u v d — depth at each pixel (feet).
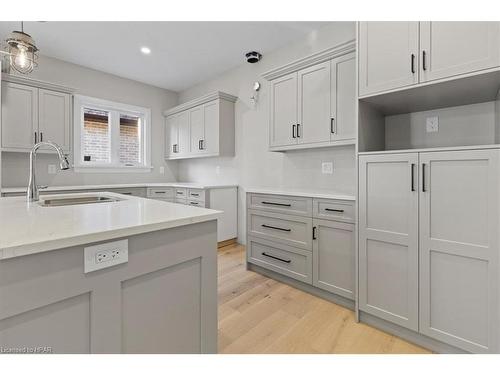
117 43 10.25
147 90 14.69
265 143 11.23
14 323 2.40
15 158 10.74
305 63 8.26
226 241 12.24
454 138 6.32
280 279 8.43
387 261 5.54
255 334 5.64
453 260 4.70
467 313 4.58
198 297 3.86
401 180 5.28
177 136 14.46
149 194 13.14
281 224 8.21
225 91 13.03
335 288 6.85
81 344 2.78
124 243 3.06
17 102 9.83
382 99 5.94
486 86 5.06
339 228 6.73
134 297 3.19
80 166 12.44
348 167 8.61
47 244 2.49
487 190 4.33
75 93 12.18
